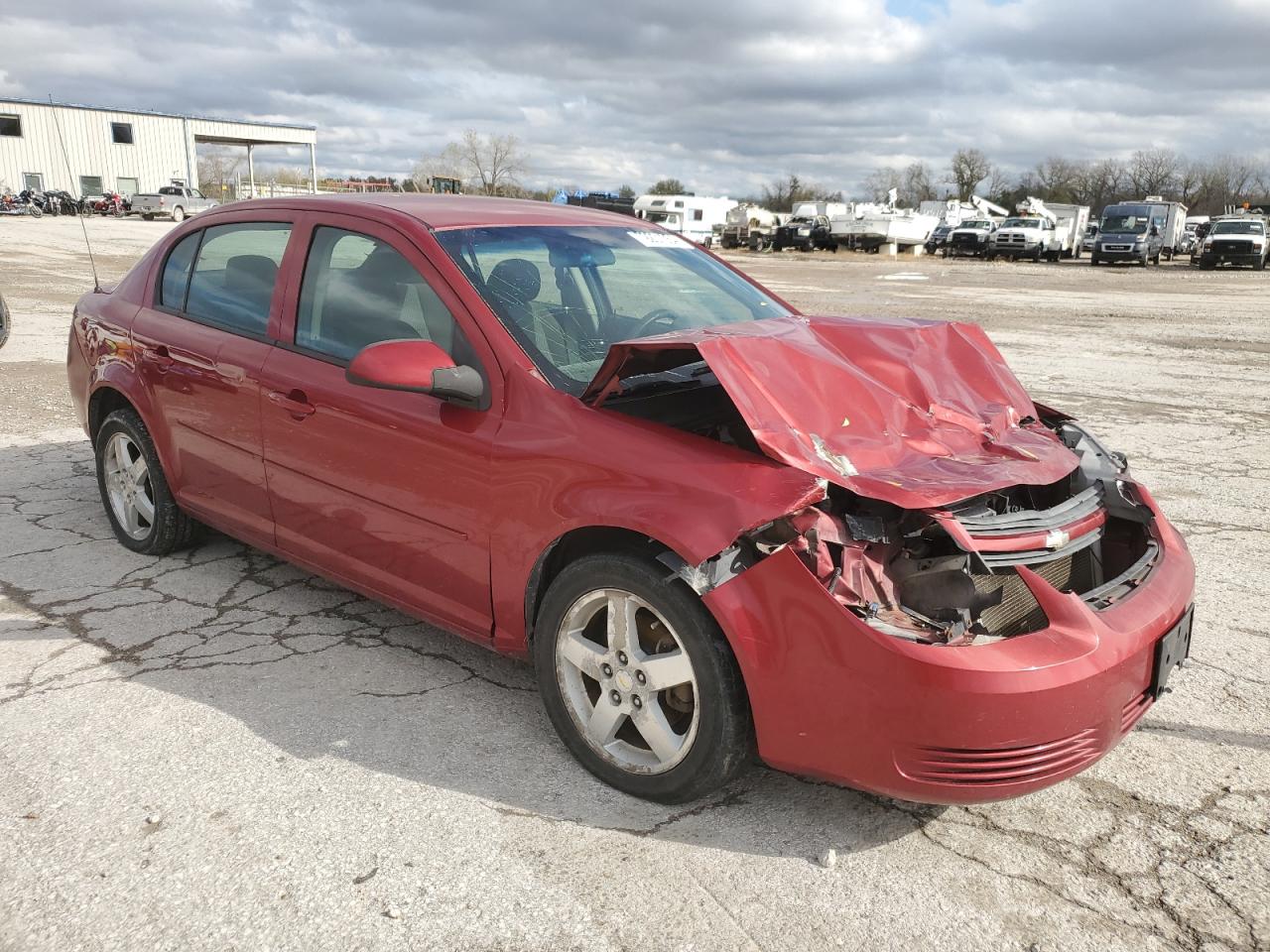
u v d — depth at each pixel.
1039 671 2.27
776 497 2.41
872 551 2.48
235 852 2.48
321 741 3.00
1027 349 12.55
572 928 2.24
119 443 4.47
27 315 12.61
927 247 50.19
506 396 2.93
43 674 3.37
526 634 2.97
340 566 3.50
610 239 3.78
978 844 2.60
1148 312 18.22
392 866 2.44
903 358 3.21
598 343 3.19
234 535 3.97
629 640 2.67
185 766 2.85
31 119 54.75
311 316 3.54
